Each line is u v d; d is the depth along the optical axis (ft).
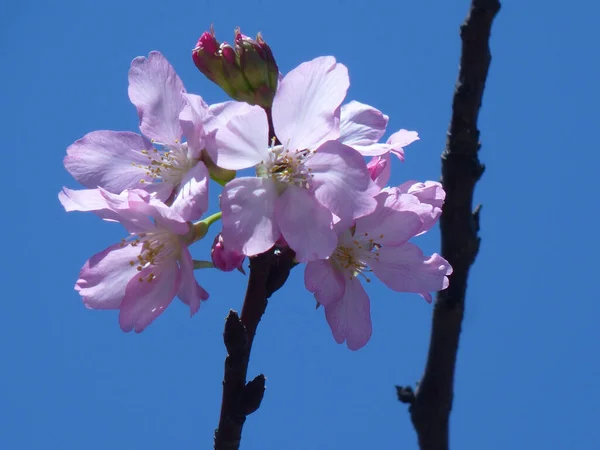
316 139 0.93
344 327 0.97
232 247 0.90
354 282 0.97
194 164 0.94
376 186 0.91
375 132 0.97
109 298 0.95
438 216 0.97
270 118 0.96
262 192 0.91
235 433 0.90
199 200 0.90
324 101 0.93
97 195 0.95
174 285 0.93
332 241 0.90
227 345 0.89
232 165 0.92
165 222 0.92
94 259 0.96
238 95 0.96
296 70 0.93
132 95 0.96
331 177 0.92
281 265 0.92
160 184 0.96
